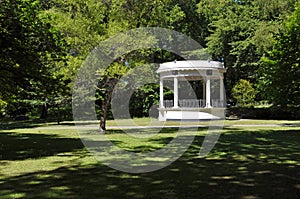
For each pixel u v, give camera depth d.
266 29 29.28
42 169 8.38
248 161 9.30
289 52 16.42
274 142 13.68
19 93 13.95
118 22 17.50
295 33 16.44
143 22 18.39
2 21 11.20
